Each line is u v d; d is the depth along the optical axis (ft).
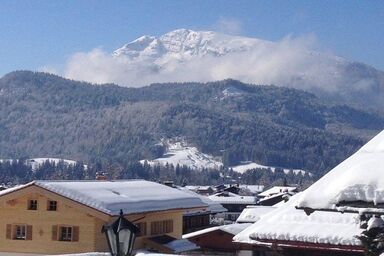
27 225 136.36
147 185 161.07
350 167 30.09
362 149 32.17
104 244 134.00
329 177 30.19
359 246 53.72
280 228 57.57
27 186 135.64
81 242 132.05
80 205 131.44
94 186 143.74
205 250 136.26
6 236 137.69
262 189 629.92
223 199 321.93
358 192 28.32
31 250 135.54
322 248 55.21
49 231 134.51
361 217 30.25
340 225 56.70
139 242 139.95
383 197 27.81
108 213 129.49
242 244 63.87
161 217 150.92
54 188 134.00
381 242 30.07
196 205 160.25
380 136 32.53
